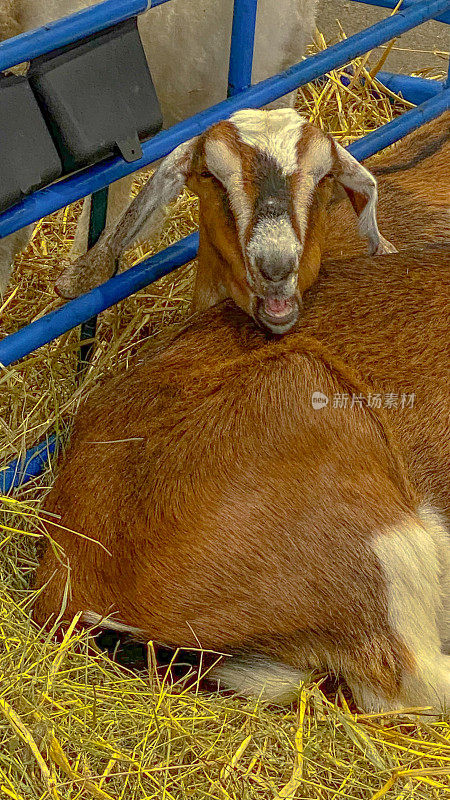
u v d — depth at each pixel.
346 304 3.20
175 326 3.60
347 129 5.52
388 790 2.80
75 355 4.02
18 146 2.85
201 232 3.42
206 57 4.48
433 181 4.07
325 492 2.93
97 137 2.99
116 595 2.90
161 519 2.89
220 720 2.87
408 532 2.96
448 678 2.96
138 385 3.13
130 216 3.40
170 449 2.95
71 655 2.90
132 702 2.84
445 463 3.10
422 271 3.29
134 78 3.06
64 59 2.90
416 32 6.70
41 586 3.04
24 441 3.58
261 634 2.90
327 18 6.70
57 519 3.04
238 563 2.87
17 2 3.71
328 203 3.40
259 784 2.77
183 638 2.87
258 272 2.96
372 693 2.96
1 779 2.65
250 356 3.08
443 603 3.08
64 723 2.78
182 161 3.25
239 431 2.95
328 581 2.90
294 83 3.72
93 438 3.08
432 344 3.15
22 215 3.00
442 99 4.53
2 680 2.81
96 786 2.63
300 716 2.86
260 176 3.03
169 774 2.75
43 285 4.52
